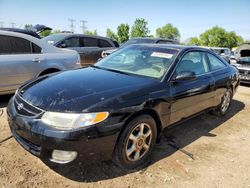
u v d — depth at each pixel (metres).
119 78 3.34
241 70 9.12
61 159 2.53
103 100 2.66
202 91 3.98
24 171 2.79
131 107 2.76
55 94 2.75
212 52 4.76
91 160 2.61
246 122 5.06
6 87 4.70
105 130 2.56
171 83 3.40
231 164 3.35
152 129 3.14
